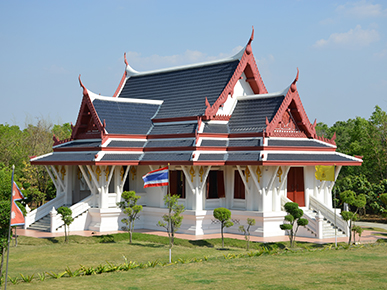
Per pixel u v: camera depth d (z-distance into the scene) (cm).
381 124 6359
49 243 3647
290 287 2153
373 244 3534
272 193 4066
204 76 4809
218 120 4353
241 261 2805
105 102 4609
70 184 4634
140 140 4475
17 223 2192
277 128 4172
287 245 3547
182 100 4762
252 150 4016
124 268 2648
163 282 2311
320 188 4400
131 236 3741
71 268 2820
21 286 2289
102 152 4191
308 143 4288
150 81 5334
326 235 3972
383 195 4334
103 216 4238
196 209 4075
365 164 6262
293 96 4203
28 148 7162
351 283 2206
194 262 2841
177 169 4309
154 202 4484
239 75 4528
